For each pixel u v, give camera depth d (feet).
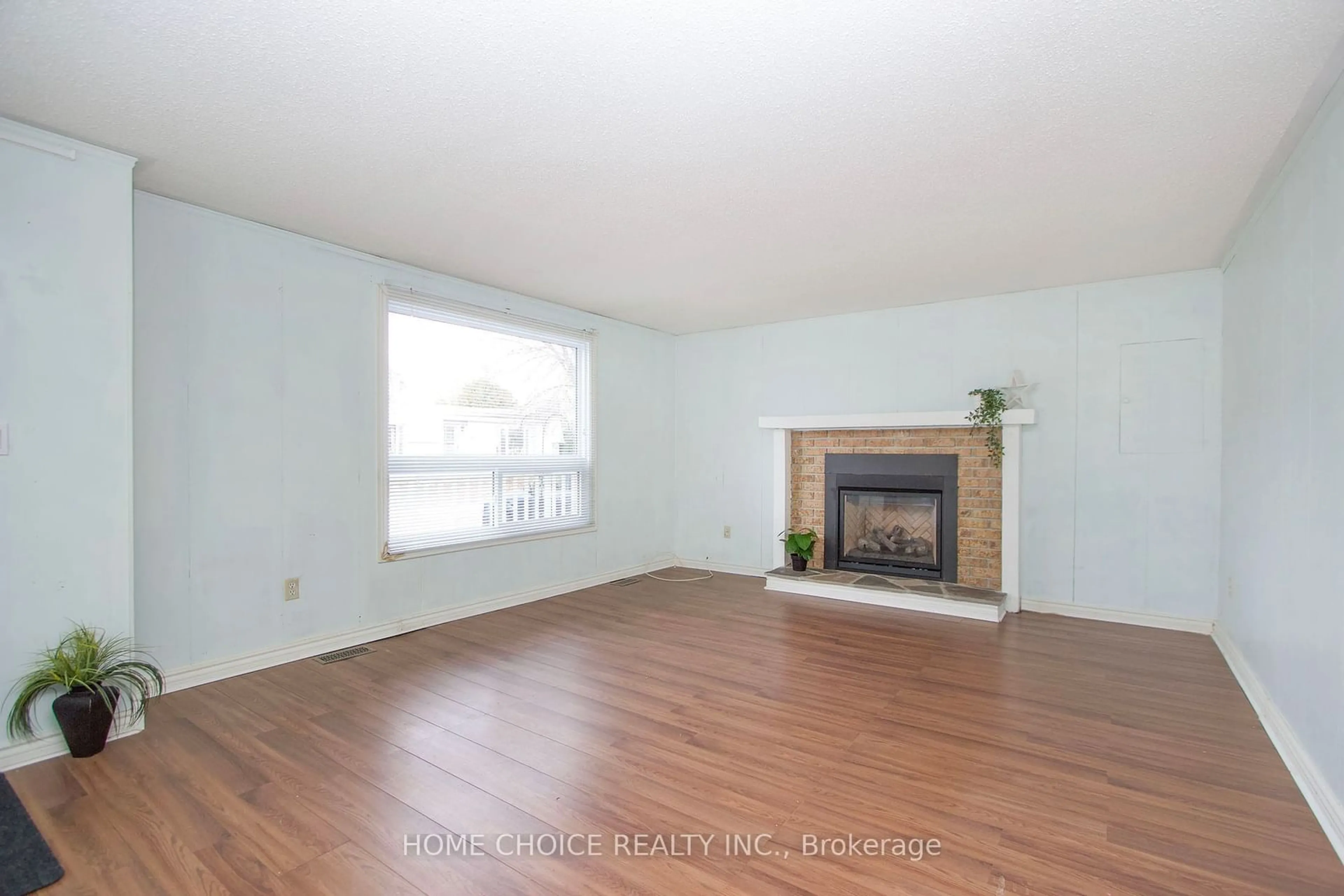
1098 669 10.61
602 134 7.39
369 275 12.09
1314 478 6.93
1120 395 13.60
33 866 5.53
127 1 5.11
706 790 6.84
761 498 18.40
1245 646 10.14
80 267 7.77
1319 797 6.33
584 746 7.82
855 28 5.45
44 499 7.52
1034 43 5.66
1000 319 14.88
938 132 7.31
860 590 15.16
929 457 15.83
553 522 15.94
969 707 9.00
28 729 7.32
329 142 7.64
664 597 15.79
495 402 14.53
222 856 5.68
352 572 11.83
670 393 19.89
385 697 9.33
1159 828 6.14
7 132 7.18
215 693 9.46
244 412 10.36
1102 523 13.78
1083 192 9.02
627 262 12.47
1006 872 5.50
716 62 5.96
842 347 17.02
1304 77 6.16
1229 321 11.78
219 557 10.05
